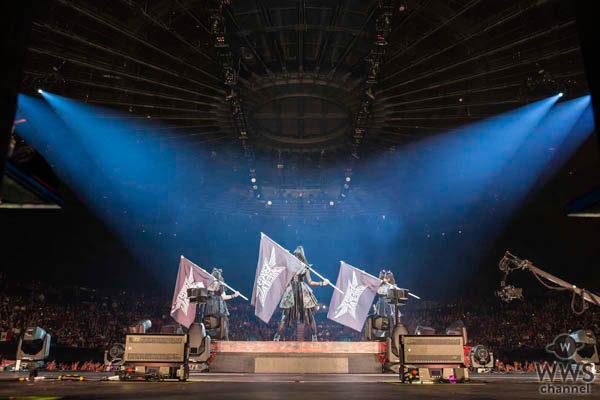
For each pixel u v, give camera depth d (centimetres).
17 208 518
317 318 4506
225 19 2056
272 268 1306
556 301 3531
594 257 3316
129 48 2239
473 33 2047
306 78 2556
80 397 565
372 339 1542
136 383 864
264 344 1366
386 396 595
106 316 3703
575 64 2162
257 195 4025
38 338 1057
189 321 1347
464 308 4109
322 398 554
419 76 2383
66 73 2352
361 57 2394
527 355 2867
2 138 376
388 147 3384
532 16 1939
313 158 3619
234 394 610
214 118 2917
